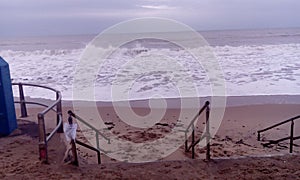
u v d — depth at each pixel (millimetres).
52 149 5707
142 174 4672
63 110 12500
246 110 13078
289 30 83188
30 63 25500
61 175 4582
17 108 12398
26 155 5480
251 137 9945
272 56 27312
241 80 18500
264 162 5074
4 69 6562
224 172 4723
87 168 4949
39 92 16109
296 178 4500
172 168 4891
